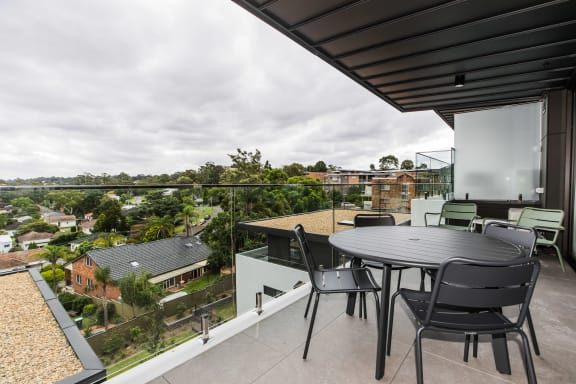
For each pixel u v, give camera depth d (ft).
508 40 10.34
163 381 5.12
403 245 6.06
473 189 18.39
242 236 20.01
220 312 10.34
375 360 5.81
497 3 8.36
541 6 8.30
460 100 17.71
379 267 7.97
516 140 17.12
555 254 14.17
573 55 11.27
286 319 7.46
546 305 8.39
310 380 5.21
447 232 7.57
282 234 20.98
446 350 6.20
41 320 7.11
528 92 15.93
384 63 12.33
